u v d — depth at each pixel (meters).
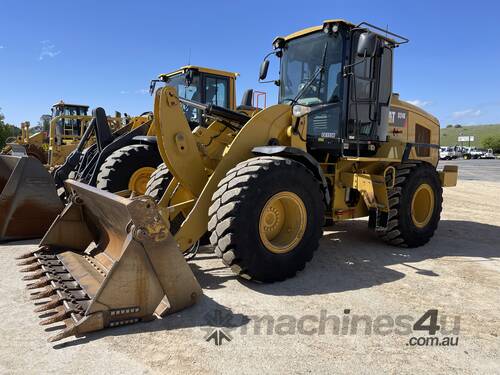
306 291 3.54
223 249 3.46
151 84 8.58
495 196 11.78
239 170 3.62
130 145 6.20
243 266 3.50
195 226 3.68
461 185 15.23
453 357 2.53
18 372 2.24
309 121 4.88
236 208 3.42
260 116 4.05
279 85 5.50
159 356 2.42
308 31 5.05
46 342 2.55
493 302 3.43
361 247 5.27
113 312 2.72
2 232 5.07
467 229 6.75
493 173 23.97
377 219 5.11
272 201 3.64
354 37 4.80
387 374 2.32
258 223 3.54
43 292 3.06
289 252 3.79
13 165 5.51
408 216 5.21
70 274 3.36
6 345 2.52
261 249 3.58
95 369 2.28
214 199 3.58
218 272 3.96
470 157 52.47
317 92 5.02
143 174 6.00
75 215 3.99
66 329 2.60
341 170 5.05
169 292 2.94
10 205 5.09
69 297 2.93
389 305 3.30
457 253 5.09
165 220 2.87
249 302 3.24
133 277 2.77
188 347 2.53
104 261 3.53
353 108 4.93
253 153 3.99
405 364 2.43
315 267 4.27
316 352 2.53
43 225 5.28
